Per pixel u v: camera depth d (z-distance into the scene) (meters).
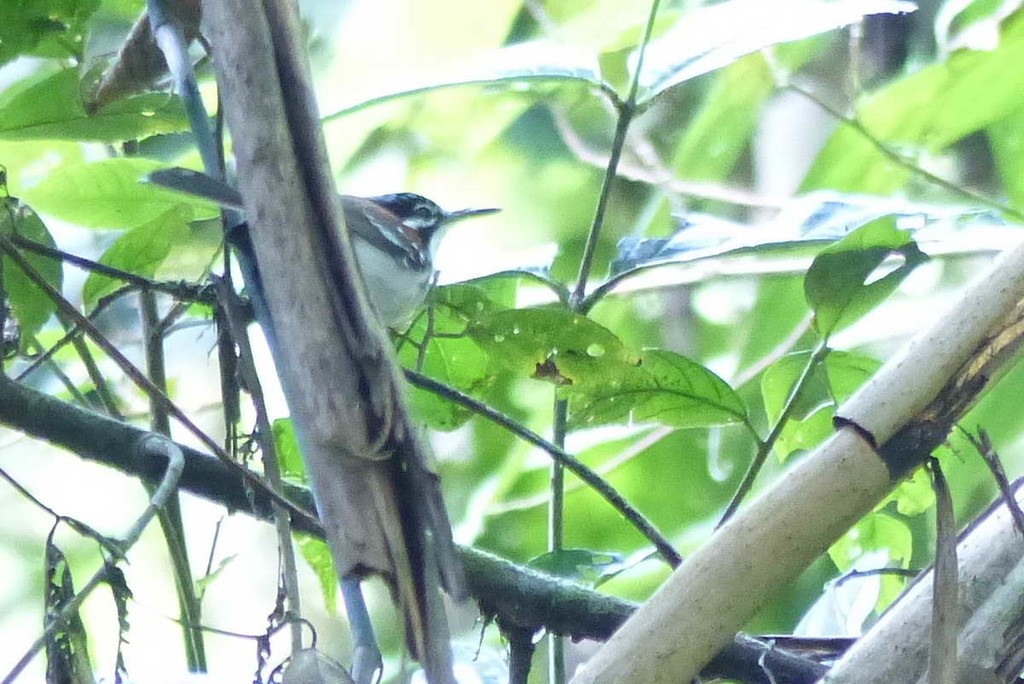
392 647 9.22
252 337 6.06
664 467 9.80
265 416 3.67
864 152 9.30
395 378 2.61
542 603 4.90
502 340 5.38
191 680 4.06
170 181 3.41
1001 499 4.29
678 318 10.53
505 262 5.91
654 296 10.47
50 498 10.68
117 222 5.73
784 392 6.09
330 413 2.54
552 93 10.29
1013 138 9.27
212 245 5.58
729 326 10.56
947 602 3.57
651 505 9.79
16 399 4.67
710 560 3.49
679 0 9.72
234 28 2.64
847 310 5.25
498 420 5.16
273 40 2.66
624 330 10.44
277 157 2.60
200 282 5.53
